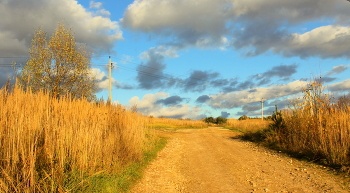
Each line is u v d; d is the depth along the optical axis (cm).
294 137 1240
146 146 1313
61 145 627
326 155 901
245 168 933
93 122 872
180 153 1337
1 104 647
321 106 1206
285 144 1332
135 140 1114
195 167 983
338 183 658
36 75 1588
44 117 705
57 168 566
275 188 663
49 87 1633
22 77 1534
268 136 1645
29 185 500
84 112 909
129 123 1207
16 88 745
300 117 1284
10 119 597
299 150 1126
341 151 849
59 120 761
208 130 3425
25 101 729
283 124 1499
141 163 970
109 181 647
